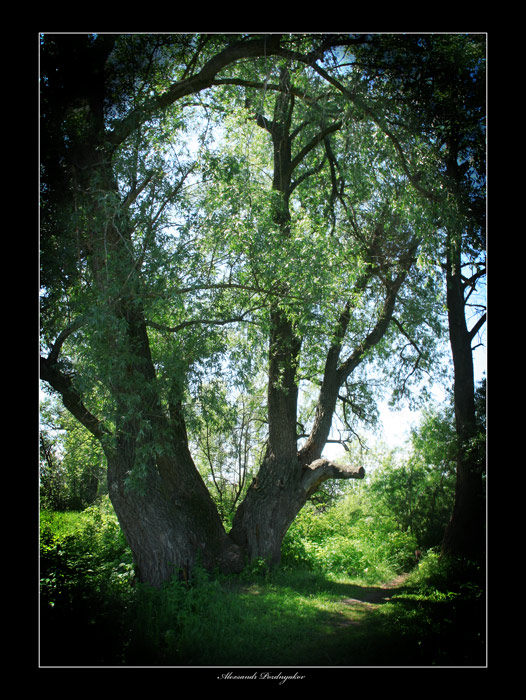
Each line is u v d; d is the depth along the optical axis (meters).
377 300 14.70
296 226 12.02
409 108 11.93
